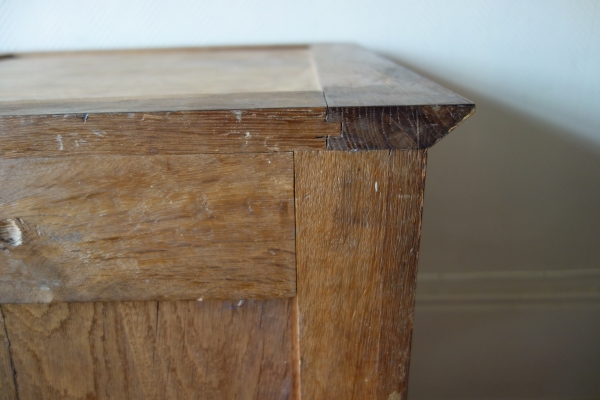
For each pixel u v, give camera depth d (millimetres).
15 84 427
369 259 359
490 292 783
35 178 344
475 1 657
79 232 356
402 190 344
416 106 327
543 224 751
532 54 673
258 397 399
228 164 341
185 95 368
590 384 808
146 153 340
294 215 351
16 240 358
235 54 626
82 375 393
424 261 780
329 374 386
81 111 334
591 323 780
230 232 355
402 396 391
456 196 745
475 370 818
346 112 329
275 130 333
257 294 369
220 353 387
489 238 764
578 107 691
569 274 770
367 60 501
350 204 348
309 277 364
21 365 390
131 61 576
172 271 365
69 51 673
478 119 706
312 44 681
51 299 371
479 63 685
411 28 679
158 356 388
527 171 728
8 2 661
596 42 657
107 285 368
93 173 344
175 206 351
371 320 372
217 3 676
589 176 722
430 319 795
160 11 678
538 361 807
